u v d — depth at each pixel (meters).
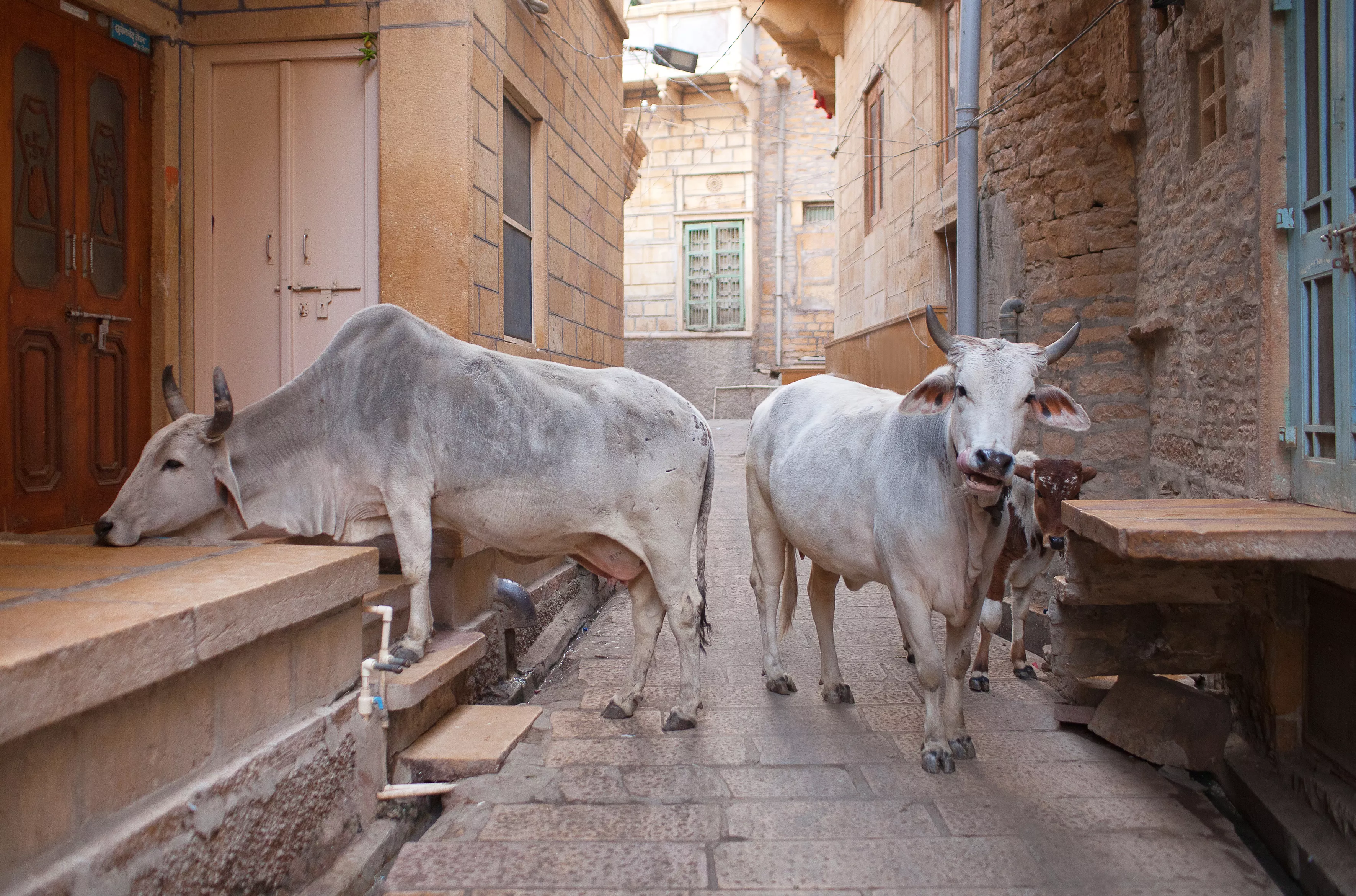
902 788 3.52
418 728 3.77
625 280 19.14
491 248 4.92
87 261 4.39
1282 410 3.77
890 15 10.41
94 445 4.45
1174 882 2.86
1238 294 4.11
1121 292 5.90
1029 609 5.67
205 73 4.82
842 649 5.61
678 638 4.14
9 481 3.99
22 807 1.85
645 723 4.25
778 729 4.17
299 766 2.79
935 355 8.55
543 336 6.01
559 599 6.37
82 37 4.35
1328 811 3.22
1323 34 3.44
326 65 4.74
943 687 4.83
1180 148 4.96
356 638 3.27
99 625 2.08
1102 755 3.91
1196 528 2.95
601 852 3.00
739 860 2.96
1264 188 3.77
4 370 3.96
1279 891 2.82
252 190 4.80
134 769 2.16
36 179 4.13
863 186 11.85
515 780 3.49
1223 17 4.27
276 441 3.64
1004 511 3.44
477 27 4.65
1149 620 4.14
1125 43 5.63
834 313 16.77
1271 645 3.75
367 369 3.73
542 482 3.81
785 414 4.75
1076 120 6.08
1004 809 3.35
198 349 4.84
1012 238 6.74
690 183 18.95
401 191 4.57
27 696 1.79
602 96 7.73
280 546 3.32
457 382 3.77
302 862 2.79
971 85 7.01
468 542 4.43
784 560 4.88
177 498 3.42
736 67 17.92
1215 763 3.77
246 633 2.50
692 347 19.06
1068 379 6.11
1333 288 3.39
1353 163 3.23
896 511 3.66
